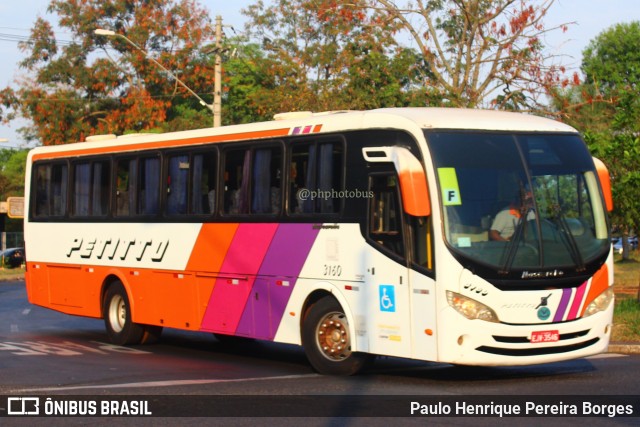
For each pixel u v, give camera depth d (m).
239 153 14.66
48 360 14.83
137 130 54.06
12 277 48.28
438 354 11.14
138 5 56.78
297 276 13.30
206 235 15.20
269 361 15.00
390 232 11.87
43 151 19.80
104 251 17.75
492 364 11.16
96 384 11.98
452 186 11.34
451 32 27.75
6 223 82.94
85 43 57.53
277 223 13.73
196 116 52.28
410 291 11.52
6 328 21.30
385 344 11.86
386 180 11.99
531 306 11.25
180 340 18.72
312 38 40.78
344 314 12.64
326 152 12.98
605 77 52.78
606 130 24.22
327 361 12.82
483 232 11.26
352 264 12.39
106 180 17.84
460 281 11.08
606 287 11.86
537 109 26.81
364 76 27.81
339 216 12.64
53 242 19.23
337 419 9.31
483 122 11.88
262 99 37.47
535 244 11.41
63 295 18.95
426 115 11.86
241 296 14.39
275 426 9.01
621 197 18.55
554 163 11.95
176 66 53.62
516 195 11.57
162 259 16.20
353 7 28.02
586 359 14.59
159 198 16.39
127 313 17.17
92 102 58.41
